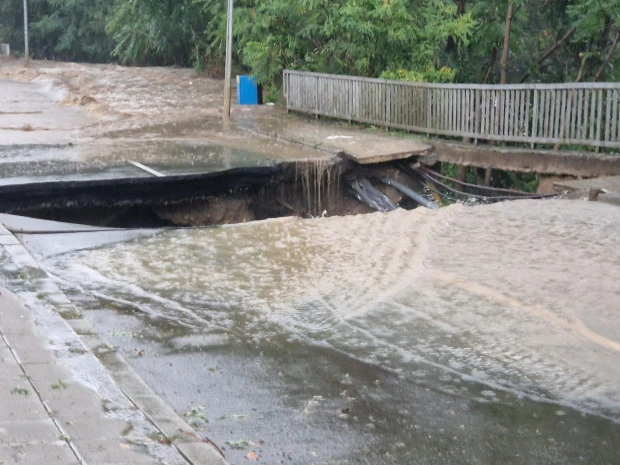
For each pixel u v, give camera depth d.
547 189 13.49
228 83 17.59
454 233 8.91
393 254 8.13
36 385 4.69
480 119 14.37
